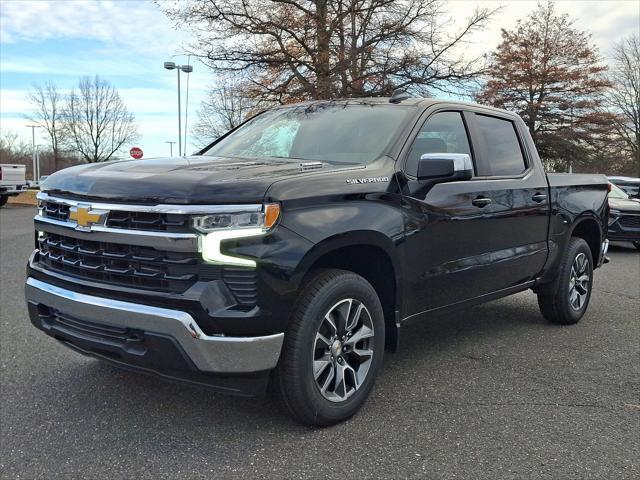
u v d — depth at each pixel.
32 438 3.14
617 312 6.13
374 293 3.41
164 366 2.86
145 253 2.89
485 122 4.70
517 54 35.81
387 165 3.58
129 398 3.67
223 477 2.75
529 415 3.46
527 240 4.79
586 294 5.68
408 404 3.60
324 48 16.83
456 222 3.95
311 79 17.25
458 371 4.21
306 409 3.09
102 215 2.98
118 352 2.97
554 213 5.12
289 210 2.91
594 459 2.94
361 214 3.24
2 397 3.68
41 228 3.42
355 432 3.21
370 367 3.43
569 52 35.62
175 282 2.82
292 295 2.88
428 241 3.72
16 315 5.68
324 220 3.03
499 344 4.89
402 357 4.54
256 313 2.78
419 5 17.16
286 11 17.50
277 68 17.61
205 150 4.63
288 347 2.98
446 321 5.69
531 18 36.12
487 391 3.83
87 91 52.00
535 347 4.82
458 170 3.41
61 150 52.06
